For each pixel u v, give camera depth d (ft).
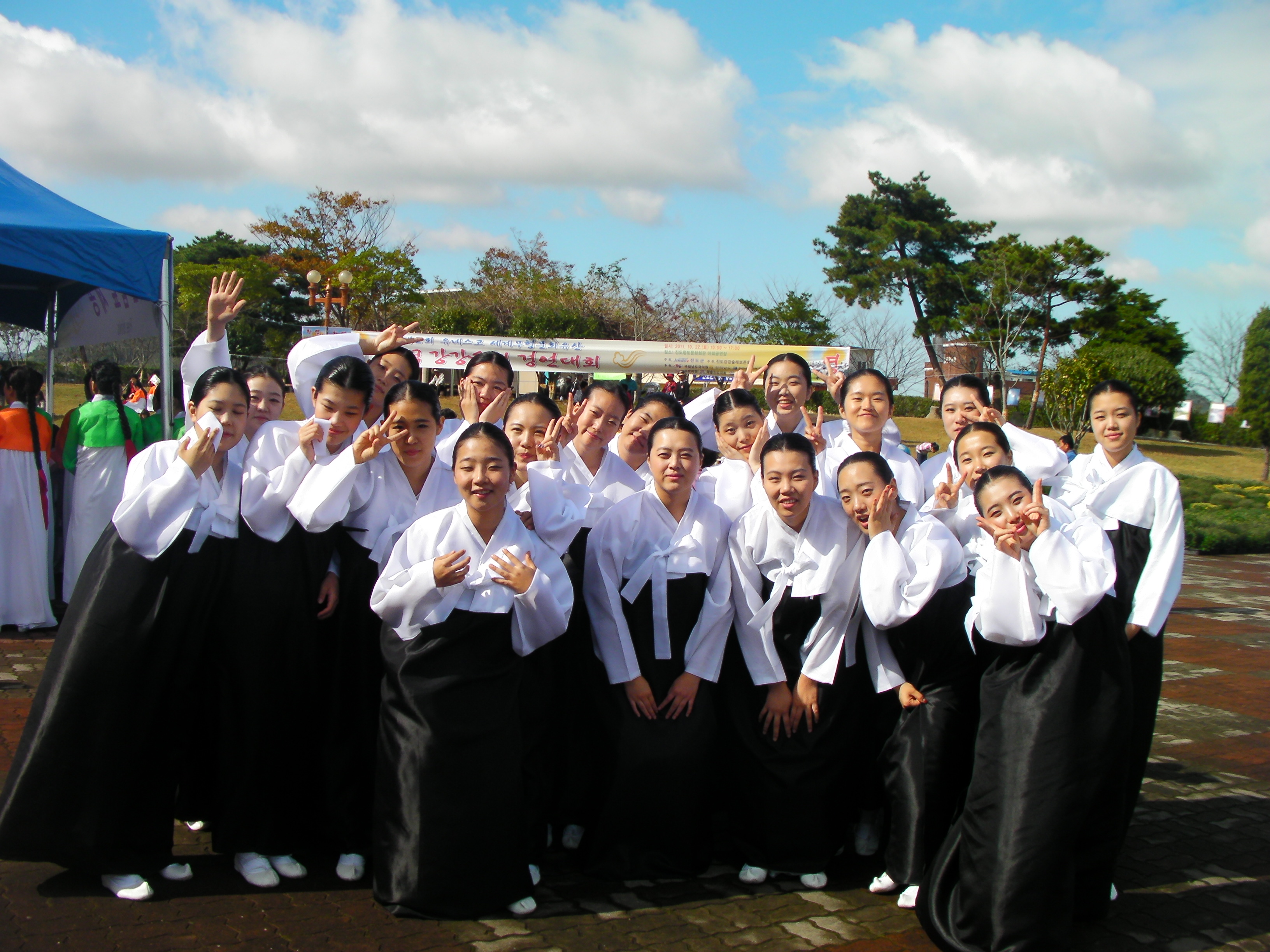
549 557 12.01
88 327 31.24
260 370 13.44
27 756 10.85
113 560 11.10
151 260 23.56
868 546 12.26
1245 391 108.06
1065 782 10.36
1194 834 15.05
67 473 24.20
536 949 10.64
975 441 13.37
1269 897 12.87
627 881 12.62
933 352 139.44
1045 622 10.77
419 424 12.40
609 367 61.98
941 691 12.35
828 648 12.67
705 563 12.87
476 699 11.23
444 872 11.02
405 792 11.12
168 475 10.90
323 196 127.95
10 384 22.85
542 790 12.91
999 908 10.29
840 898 12.35
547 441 14.01
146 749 11.21
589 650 13.23
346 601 12.42
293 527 11.89
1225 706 22.85
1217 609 36.83
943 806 12.16
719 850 13.83
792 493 12.18
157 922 10.80
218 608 11.56
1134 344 141.69
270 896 11.58
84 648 10.87
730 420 14.70
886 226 134.62
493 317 121.08
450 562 10.91
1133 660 13.10
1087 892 11.48
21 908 10.96
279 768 11.81
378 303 117.19
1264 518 64.75
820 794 12.61
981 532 12.80
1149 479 13.60
